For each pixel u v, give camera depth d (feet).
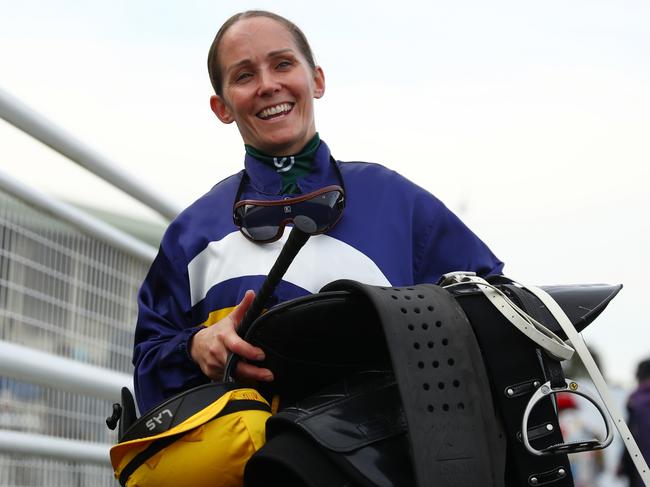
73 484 13.73
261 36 9.30
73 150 12.51
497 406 7.18
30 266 12.55
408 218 9.25
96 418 13.96
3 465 12.57
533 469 7.16
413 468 6.67
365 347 7.58
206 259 9.25
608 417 7.21
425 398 6.80
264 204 9.05
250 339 7.75
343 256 9.03
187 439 7.55
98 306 13.74
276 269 7.63
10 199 12.21
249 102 9.30
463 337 7.02
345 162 9.60
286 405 8.00
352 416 6.98
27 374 11.76
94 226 13.37
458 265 9.29
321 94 9.95
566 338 7.57
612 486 29.32
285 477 7.21
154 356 8.96
